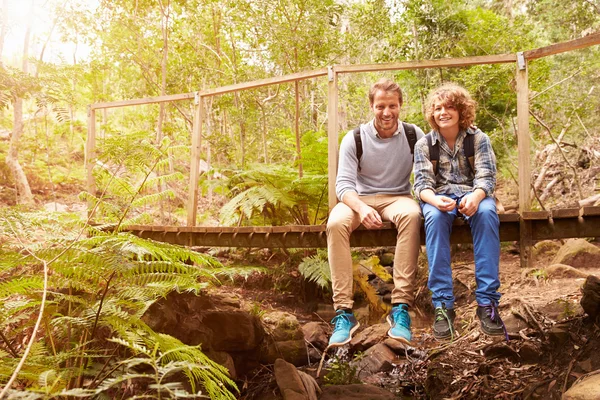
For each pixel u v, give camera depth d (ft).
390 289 20.31
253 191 19.38
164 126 29.55
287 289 20.44
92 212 9.45
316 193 20.11
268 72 30.12
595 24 34.71
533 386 10.34
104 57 29.07
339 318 9.78
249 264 21.70
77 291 11.03
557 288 14.85
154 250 8.16
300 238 12.80
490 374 11.37
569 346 11.04
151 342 8.29
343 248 10.16
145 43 29.55
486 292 9.23
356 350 14.84
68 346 8.84
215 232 13.79
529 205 10.91
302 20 26.21
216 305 14.55
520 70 11.30
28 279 8.16
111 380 4.59
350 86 38.27
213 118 35.17
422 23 27.58
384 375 13.10
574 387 8.77
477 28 27.40
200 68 30.17
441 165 10.36
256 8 27.07
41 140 35.32
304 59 27.09
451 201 9.62
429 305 18.56
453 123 10.12
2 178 30.32
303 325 16.51
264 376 13.21
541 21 36.37
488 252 9.33
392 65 12.14
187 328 12.28
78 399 7.61
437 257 9.53
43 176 32.42
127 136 9.78
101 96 31.14
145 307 9.25
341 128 38.04
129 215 14.94
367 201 11.02
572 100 28.73
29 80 11.70
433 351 13.23
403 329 9.36
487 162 10.03
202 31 30.83
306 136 20.79
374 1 28.14
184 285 9.53
